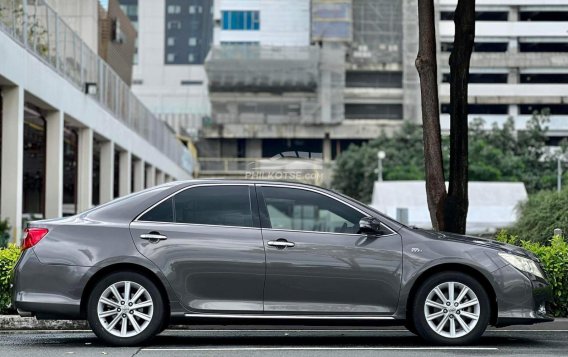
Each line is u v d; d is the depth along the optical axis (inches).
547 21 3676.2
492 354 364.8
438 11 3528.5
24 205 1462.8
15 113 892.6
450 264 390.0
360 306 386.3
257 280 385.1
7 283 484.1
